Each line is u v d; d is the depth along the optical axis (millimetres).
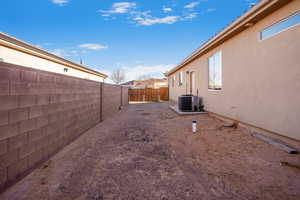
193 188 2391
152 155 3625
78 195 2252
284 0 3736
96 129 6277
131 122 7578
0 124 2293
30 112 2924
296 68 3660
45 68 9344
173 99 17656
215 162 3227
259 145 4020
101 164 3195
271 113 4359
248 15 4625
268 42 4445
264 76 4590
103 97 8242
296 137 3660
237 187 2398
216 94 7543
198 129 5809
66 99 4371
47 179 2662
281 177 2625
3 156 2332
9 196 2225
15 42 6965
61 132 4078
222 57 6934
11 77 2504
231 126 5805
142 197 2201
